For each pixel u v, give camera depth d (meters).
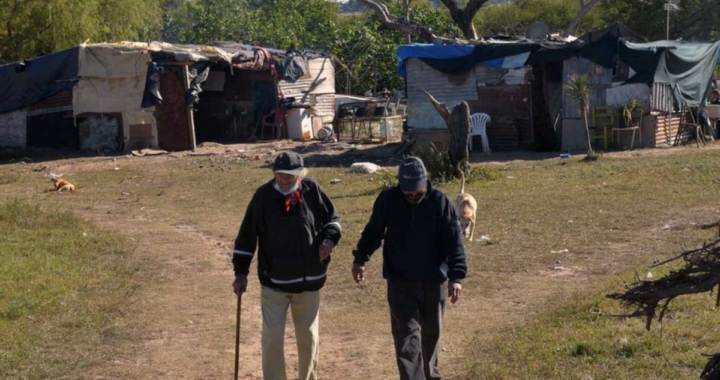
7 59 32.69
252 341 8.27
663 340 7.01
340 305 9.44
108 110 28.16
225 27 46.47
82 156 27.20
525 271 10.54
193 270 11.45
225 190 19.47
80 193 19.88
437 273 5.93
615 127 23.55
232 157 25.48
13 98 28.56
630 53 23.17
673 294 4.82
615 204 14.71
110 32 35.84
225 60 29.28
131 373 7.29
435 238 5.95
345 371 7.24
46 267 11.23
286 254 6.10
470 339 7.81
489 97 24.75
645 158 21.02
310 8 48.31
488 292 9.66
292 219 6.07
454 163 18.59
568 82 23.61
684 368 6.44
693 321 7.47
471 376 6.68
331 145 28.25
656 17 44.50
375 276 10.59
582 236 12.30
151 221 15.85
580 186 17.02
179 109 27.98
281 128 31.75
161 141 28.03
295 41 44.97
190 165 24.17
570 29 33.59
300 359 6.35
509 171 19.94
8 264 11.30
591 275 10.10
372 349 7.82
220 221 15.52
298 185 6.12
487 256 11.35
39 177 22.84
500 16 56.88
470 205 12.35
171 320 8.98
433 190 6.00
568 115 23.78
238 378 7.16
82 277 10.75
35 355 7.63
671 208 14.12
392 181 18.11
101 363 7.53
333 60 34.94
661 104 24.08
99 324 8.66
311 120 32.69
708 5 44.16
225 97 32.50
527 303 9.08
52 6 32.25
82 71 28.09
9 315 8.87
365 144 28.44
